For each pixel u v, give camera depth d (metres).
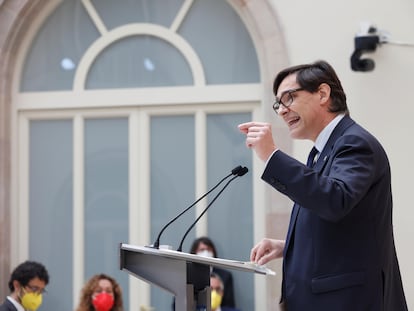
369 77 8.49
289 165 4.09
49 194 9.62
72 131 9.62
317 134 4.55
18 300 7.87
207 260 3.96
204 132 9.32
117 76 9.53
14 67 9.56
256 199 9.16
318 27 8.66
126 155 9.51
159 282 4.33
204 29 9.40
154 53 9.48
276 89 4.65
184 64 9.42
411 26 8.48
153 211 9.41
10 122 9.55
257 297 9.07
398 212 8.38
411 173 8.38
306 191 4.02
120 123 9.54
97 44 9.55
